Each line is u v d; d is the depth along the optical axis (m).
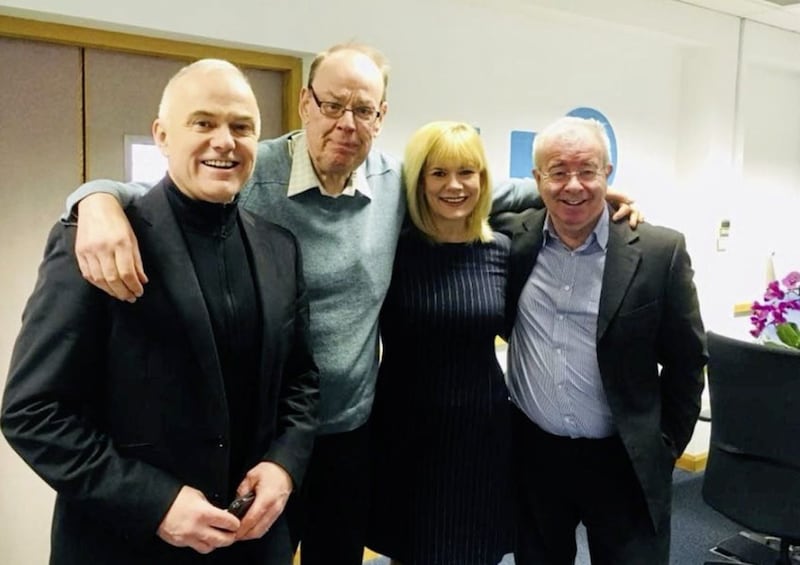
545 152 1.80
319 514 1.79
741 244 4.71
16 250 2.34
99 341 1.20
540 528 1.98
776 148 4.85
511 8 3.20
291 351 1.43
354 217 1.73
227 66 1.28
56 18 2.21
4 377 2.37
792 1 3.75
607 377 1.79
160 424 1.21
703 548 3.18
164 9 2.33
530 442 1.97
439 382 1.81
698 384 1.87
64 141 2.39
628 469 1.86
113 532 1.21
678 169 4.20
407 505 1.86
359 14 2.79
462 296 1.81
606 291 1.78
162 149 1.28
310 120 1.64
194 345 1.21
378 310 1.76
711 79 4.02
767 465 2.15
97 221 1.18
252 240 1.36
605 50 3.71
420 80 3.02
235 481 1.31
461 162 1.77
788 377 2.05
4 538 2.45
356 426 1.76
